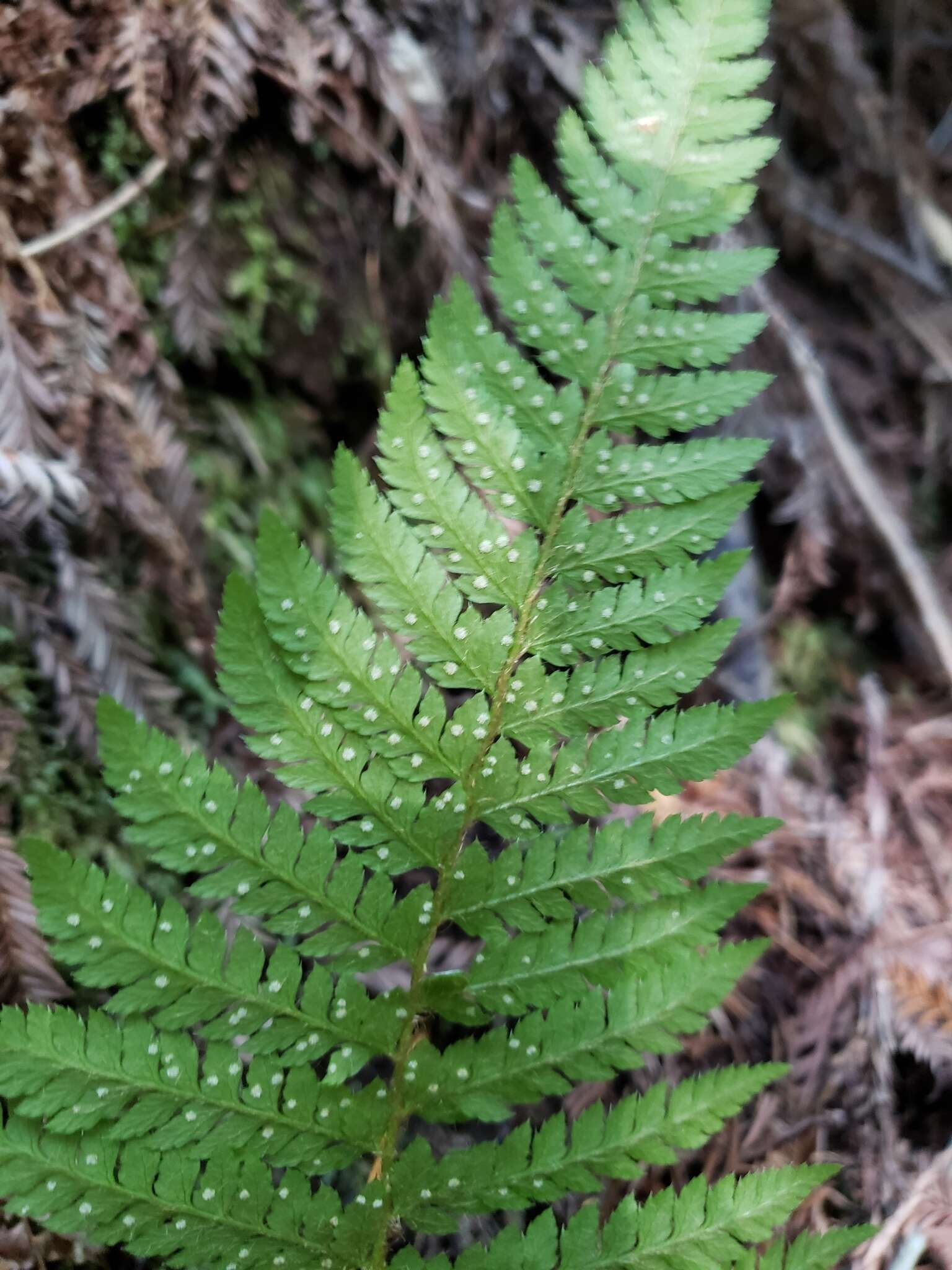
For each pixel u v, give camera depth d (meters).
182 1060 0.14
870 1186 0.20
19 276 0.21
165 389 0.23
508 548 0.15
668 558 0.15
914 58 0.37
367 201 0.26
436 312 0.15
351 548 0.15
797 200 0.35
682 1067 0.22
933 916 0.25
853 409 0.35
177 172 0.23
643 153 0.15
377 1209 0.15
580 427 0.15
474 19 0.27
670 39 0.15
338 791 0.15
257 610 0.14
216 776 0.14
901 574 0.33
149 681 0.21
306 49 0.24
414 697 0.15
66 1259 0.16
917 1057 0.22
